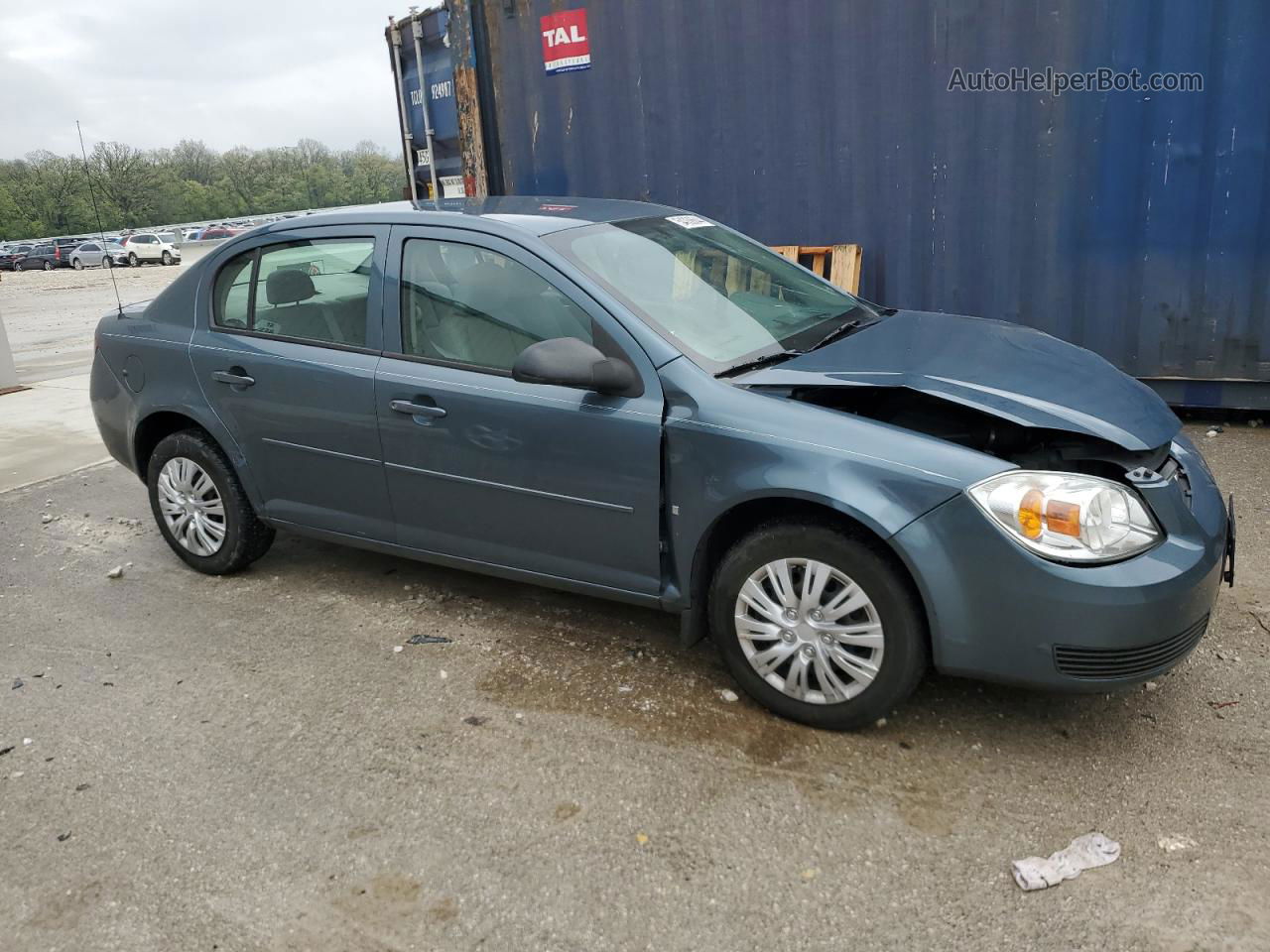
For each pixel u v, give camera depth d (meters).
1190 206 5.80
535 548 3.41
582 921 2.33
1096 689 2.65
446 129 8.23
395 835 2.66
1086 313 6.20
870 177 6.50
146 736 3.19
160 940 2.33
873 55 6.29
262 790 2.88
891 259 6.59
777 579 2.96
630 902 2.38
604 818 2.69
